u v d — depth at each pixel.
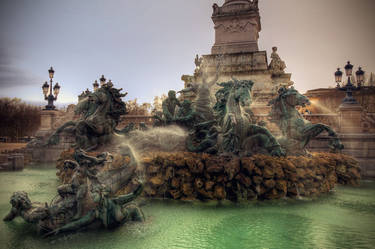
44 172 14.05
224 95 10.36
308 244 4.95
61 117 21.27
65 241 4.75
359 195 9.06
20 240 4.77
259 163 8.32
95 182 5.39
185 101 12.38
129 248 4.55
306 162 8.93
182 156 8.70
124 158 8.77
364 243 4.99
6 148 24.19
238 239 5.14
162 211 6.92
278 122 10.69
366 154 14.42
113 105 11.22
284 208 7.32
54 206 5.16
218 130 10.27
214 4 23.12
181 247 4.68
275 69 22.67
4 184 10.60
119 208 5.38
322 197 8.68
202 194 8.02
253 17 22.33
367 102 24.53
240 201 7.95
